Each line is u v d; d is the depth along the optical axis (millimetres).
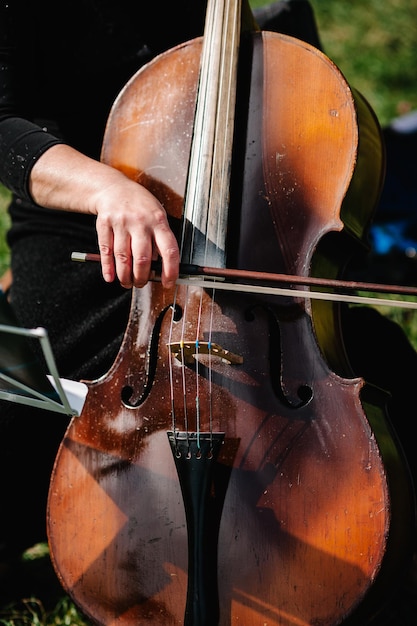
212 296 2783
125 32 3266
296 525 2539
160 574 2629
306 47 3033
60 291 3266
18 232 3459
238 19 3115
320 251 2887
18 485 3252
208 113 2975
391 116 7312
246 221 2896
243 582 2533
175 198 2996
